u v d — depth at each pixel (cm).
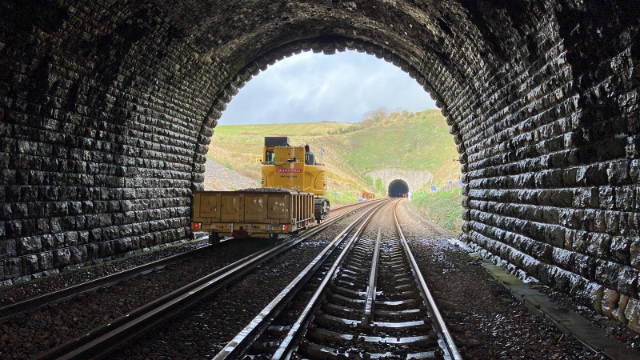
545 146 704
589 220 568
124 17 820
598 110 544
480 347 450
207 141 1434
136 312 511
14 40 660
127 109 995
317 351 418
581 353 430
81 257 860
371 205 4244
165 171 1198
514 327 513
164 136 1178
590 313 541
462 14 830
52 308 545
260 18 1144
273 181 1788
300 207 1252
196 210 1137
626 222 489
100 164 923
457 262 969
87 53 805
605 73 513
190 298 582
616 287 503
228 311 556
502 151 931
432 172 8500
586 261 573
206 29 1056
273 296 640
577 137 595
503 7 693
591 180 565
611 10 455
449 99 1307
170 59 1056
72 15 718
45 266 771
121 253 992
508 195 901
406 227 1839
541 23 625
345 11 1173
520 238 814
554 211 673
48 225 785
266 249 1054
